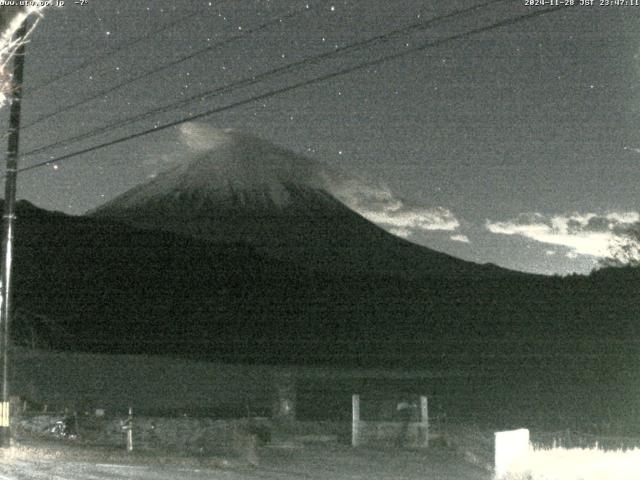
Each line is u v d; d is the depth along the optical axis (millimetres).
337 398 46562
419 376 65812
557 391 52844
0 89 10844
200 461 20141
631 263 69688
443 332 93625
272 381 59281
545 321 76500
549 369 62375
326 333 100812
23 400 35469
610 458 18688
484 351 78688
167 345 81625
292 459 20797
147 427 27125
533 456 18578
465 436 25688
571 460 18391
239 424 26938
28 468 18391
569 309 75188
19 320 71062
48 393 48938
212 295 118125
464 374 66500
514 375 62625
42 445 24266
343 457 21312
